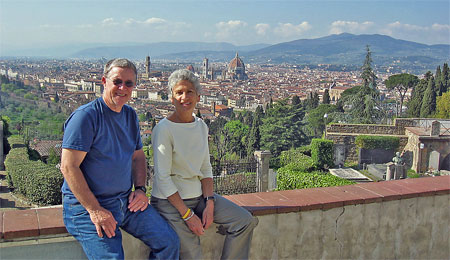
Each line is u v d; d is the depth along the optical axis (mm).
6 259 2393
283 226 3133
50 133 41406
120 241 2463
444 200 3727
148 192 11242
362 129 34719
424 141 31547
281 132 47344
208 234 2959
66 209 2443
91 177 2439
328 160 31500
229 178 14312
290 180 17594
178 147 2689
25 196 14922
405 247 3633
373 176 29188
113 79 2430
